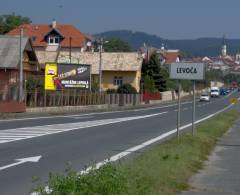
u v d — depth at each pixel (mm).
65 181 14969
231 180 23844
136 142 39656
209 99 196375
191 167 26859
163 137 44250
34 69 116188
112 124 60562
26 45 112000
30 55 115000
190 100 192250
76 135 44344
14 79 109562
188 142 36344
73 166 26094
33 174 23438
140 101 148125
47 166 26000
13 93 76312
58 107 90688
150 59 183500
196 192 20516
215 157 33438
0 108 70875
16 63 107875
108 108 110312
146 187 17641
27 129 49000
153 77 181750
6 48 110312
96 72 168375
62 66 97562
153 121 69250
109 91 145375
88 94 106438
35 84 89625
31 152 31672
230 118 86938
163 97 176000
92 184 15281
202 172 26203
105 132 48625
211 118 77188
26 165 26266
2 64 107750
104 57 171375
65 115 80125
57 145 36094
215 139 46969
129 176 18234
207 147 38281
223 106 144875
